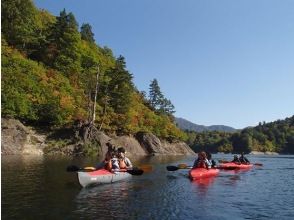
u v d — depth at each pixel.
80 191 15.79
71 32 78.12
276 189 19.08
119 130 70.62
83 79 69.12
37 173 22.05
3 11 74.56
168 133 89.19
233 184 20.45
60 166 27.83
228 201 14.78
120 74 70.44
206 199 15.02
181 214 12.02
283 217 12.23
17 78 55.09
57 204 12.80
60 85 65.00
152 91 116.94
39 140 50.28
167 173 25.50
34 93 56.53
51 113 53.53
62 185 17.22
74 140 52.84
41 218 10.79
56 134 53.31
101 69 87.00
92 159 40.41
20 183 17.53
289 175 28.14
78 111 59.38
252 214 12.54
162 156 67.25
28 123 53.31
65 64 74.62
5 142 45.69
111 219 10.97
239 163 34.62
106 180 18.73
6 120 47.94
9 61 59.41
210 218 11.66
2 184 17.08
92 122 56.00
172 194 15.98
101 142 54.66
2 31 73.06
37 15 97.19
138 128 75.44
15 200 13.25
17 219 10.62
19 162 31.34
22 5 80.25
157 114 103.50
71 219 10.77
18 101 50.34
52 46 75.50
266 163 51.44
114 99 70.19
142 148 74.06
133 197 14.85
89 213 11.62
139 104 93.81
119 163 21.41
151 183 19.52
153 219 11.17
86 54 89.88
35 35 80.25
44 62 73.38
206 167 24.31
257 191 18.05
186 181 20.94
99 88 70.38
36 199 13.53
